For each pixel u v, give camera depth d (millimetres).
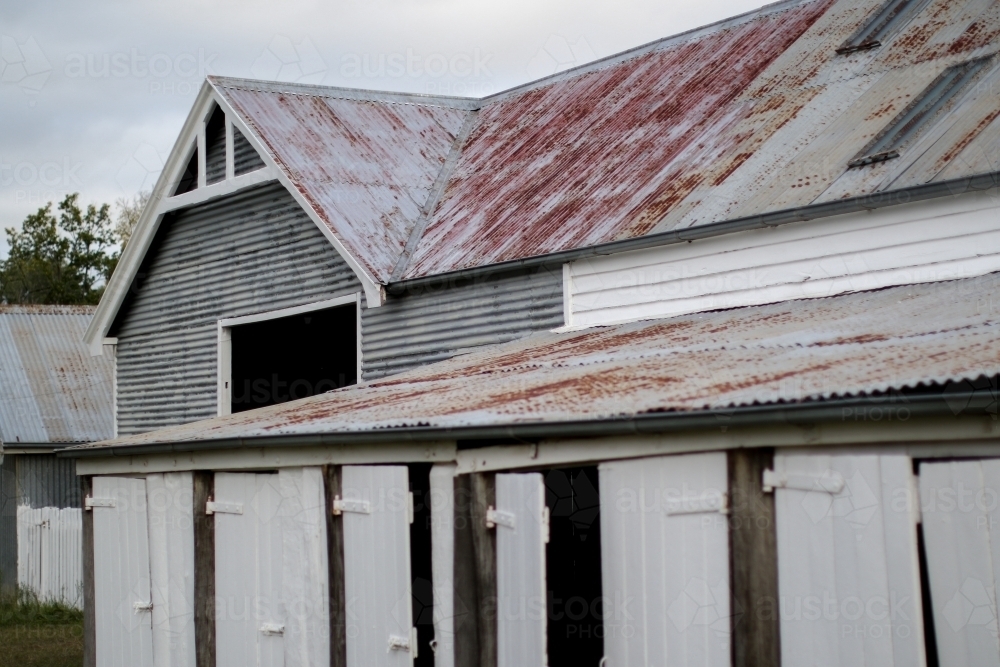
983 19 12695
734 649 6688
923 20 13422
